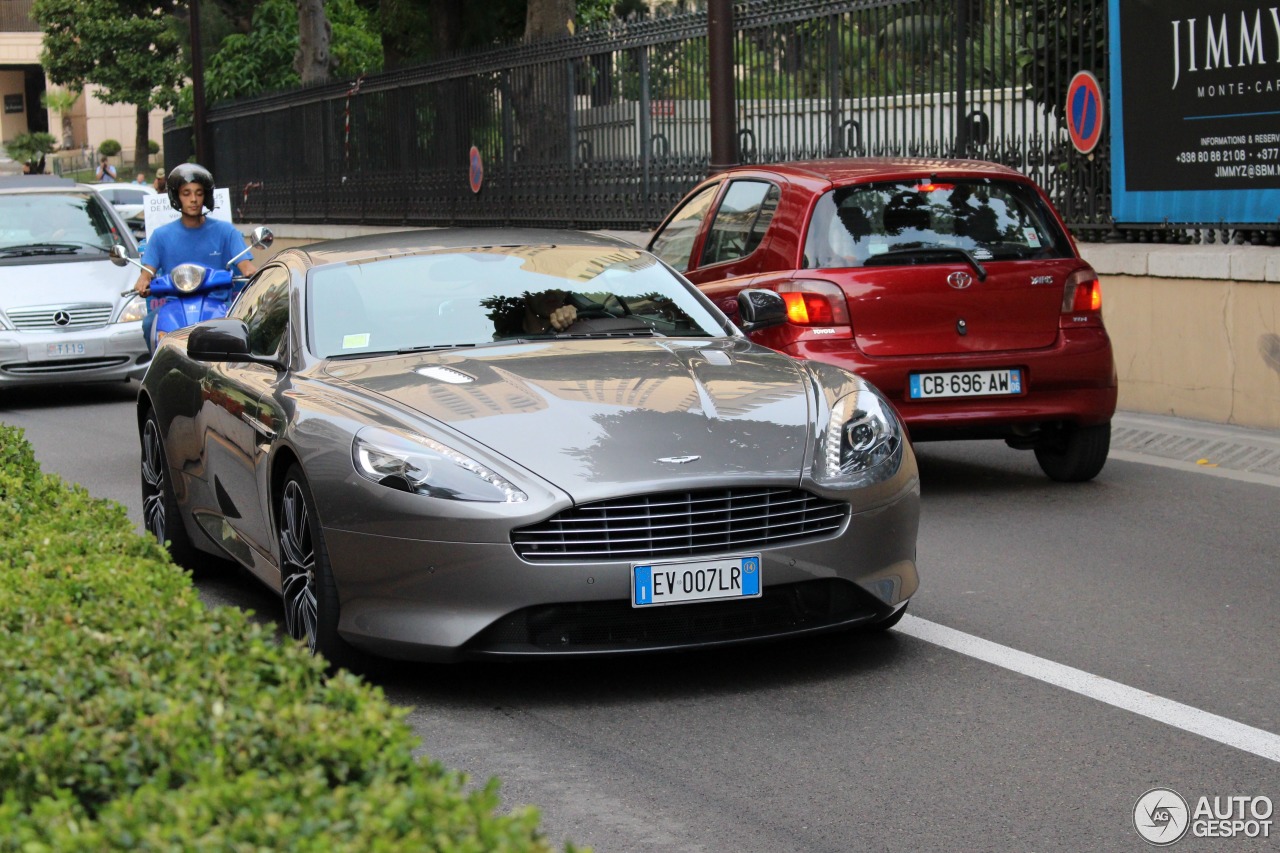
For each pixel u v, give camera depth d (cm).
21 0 11694
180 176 1185
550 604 588
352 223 2992
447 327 746
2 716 351
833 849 462
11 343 1684
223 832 283
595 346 731
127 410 1669
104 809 308
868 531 625
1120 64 1329
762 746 555
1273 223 1215
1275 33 1196
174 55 7881
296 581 666
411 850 271
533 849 278
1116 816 484
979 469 1131
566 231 867
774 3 1728
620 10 3997
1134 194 1332
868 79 1612
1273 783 511
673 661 660
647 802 504
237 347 745
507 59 2323
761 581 601
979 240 998
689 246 1152
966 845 463
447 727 583
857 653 669
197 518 830
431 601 592
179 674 368
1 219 1831
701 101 1861
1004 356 982
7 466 723
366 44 4553
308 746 328
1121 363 1337
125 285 1753
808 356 969
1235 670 637
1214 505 981
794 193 1024
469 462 598
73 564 497
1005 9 1452
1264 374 1204
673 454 604
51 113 11581
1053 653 665
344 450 617
